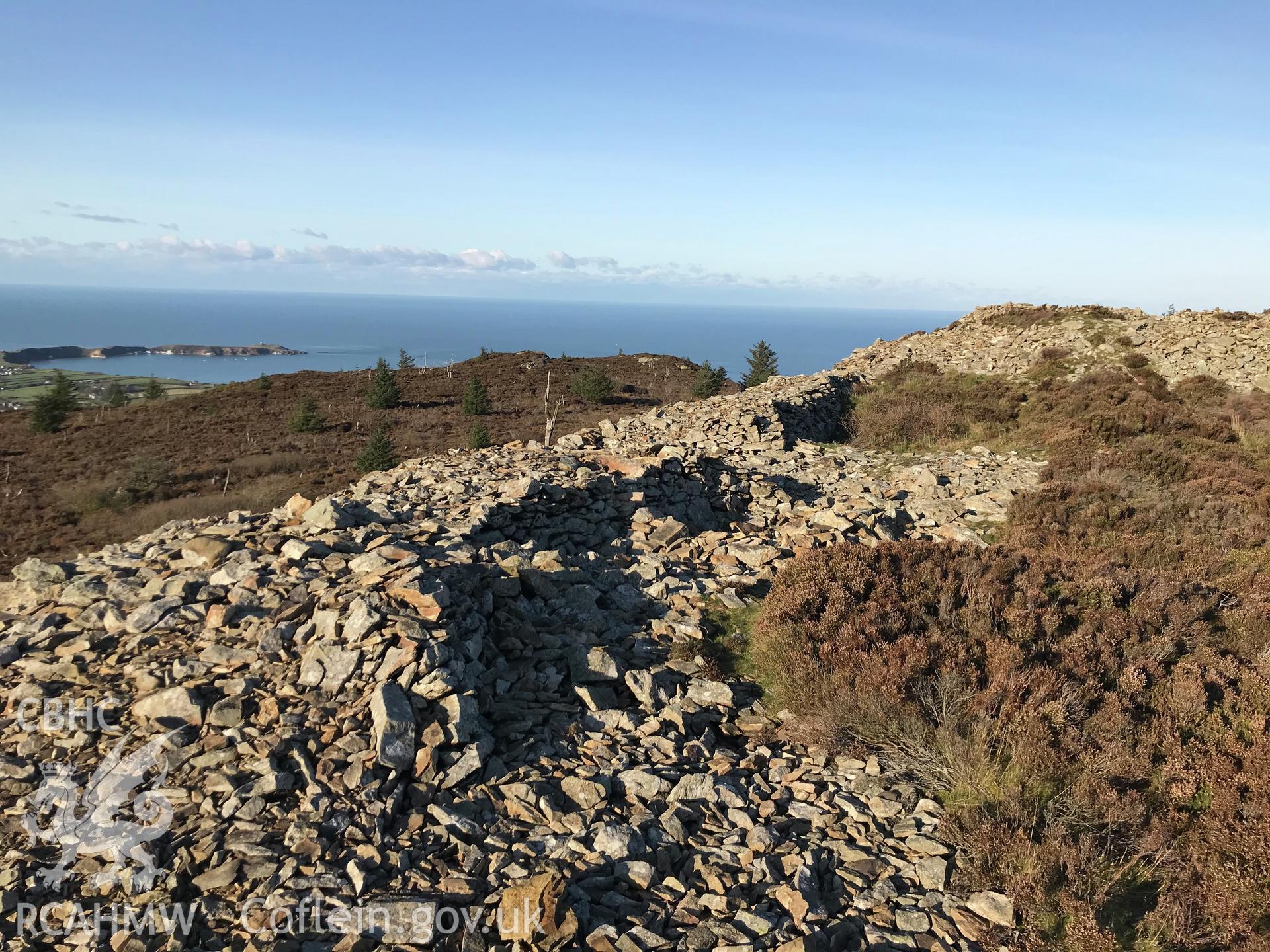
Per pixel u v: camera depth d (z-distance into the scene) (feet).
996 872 17.60
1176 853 18.16
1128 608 31.63
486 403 172.65
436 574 28.58
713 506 53.67
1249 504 47.67
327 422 165.58
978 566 33.73
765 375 161.99
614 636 30.09
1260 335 92.12
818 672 26.13
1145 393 80.38
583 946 15.26
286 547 29.94
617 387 197.16
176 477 127.34
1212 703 24.26
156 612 25.53
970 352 108.88
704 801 20.45
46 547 99.40
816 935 15.53
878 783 21.39
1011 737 21.94
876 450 74.79
